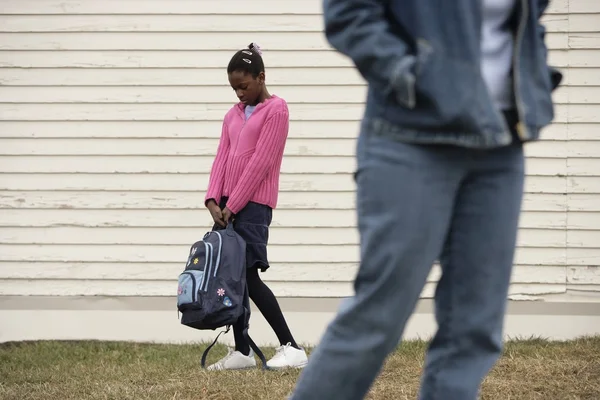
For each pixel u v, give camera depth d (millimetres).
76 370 21375
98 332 25844
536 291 25422
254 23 25500
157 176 25734
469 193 10516
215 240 20219
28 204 25797
